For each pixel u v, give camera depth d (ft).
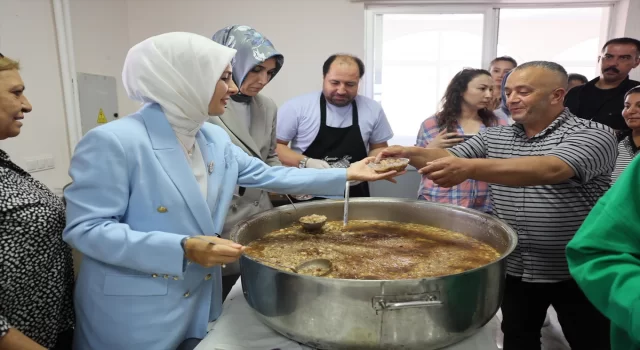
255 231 4.27
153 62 3.02
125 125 3.05
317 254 3.91
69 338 3.95
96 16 9.72
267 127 5.70
